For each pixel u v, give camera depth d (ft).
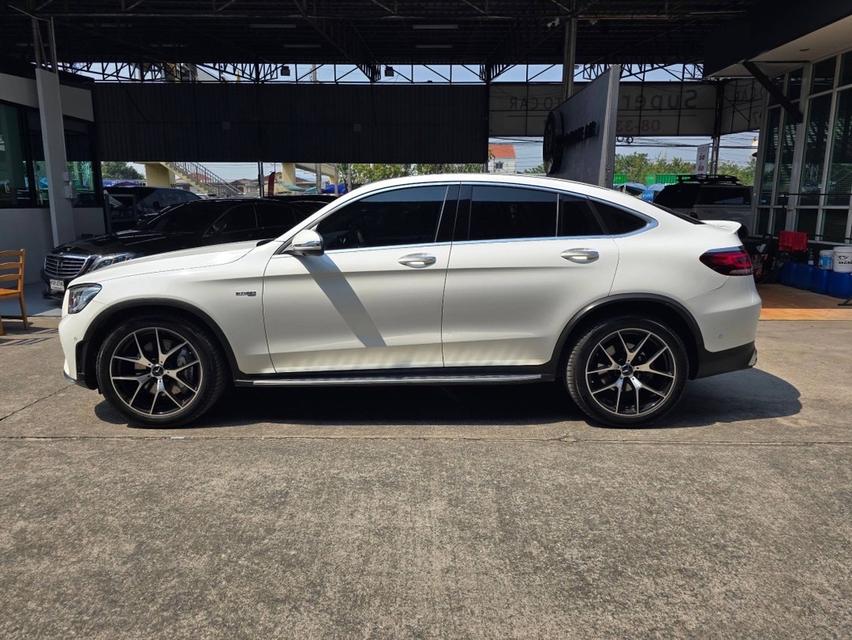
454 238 15.23
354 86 77.71
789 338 25.81
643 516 11.35
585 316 15.03
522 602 9.06
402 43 68.59
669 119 80.12
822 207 40.29
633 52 73.20
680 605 8.98
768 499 11.95
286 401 17.90
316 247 14.60
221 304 14.98
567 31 44.24
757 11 39.04
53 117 39.52
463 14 48.19
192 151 79.20
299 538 10.68
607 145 29.55
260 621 8.70
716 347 15.31
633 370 15.30
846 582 9.47
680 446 14.49
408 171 146.20
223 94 77.82
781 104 42.50
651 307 15.23
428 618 8.75
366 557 10.14
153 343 15.49
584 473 13.07
